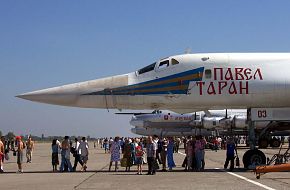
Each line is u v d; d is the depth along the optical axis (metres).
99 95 19.94
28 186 14.21
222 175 17.52
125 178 16.78
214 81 19.30
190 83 19.45
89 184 14.67
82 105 20.25
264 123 32.88
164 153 20.89
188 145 20.97
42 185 14.48
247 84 19.12
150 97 19.72
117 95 19.86
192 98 19.50
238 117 45.62
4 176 18.25
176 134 60.31
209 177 16.70
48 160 33.16
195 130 56.66
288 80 19.11
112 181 15.63
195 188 13.27
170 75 19.69
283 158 19.98
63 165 21.20
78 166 24.88
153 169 18.53
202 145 20.66
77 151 21.20
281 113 19.80
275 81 19.11
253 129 20.06
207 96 19.38
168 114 57.12
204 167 22.31
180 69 19.67
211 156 34.69
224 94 19.23
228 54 19.92
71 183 15.05
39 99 20.23
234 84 19.17
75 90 20.14
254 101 19.41
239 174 17.89
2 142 21.23
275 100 19.39
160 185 14.17
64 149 21.11
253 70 19.30
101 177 17.31
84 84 20.33
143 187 13.66
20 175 18.77
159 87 19.67
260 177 16.42
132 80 20.03
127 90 19.81
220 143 53.03
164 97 19.67
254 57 19.73
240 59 19.61
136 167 23.86
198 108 20.39
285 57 19.77
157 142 22.09
